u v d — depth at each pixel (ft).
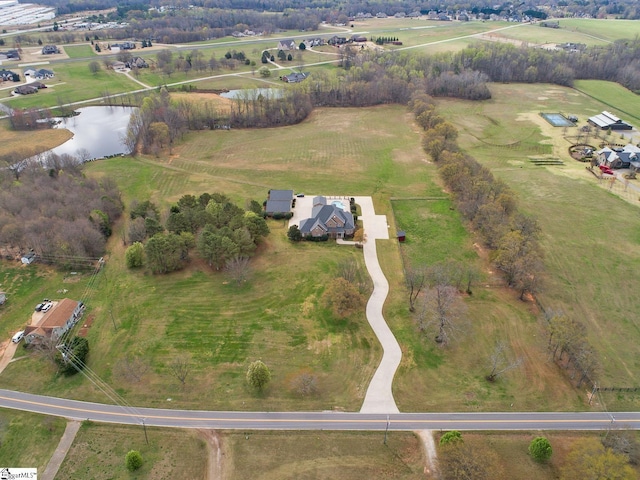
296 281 337.93
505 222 368.27
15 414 239.30
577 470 202.80
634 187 482.69
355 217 415.64
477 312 309.42
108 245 382.22
